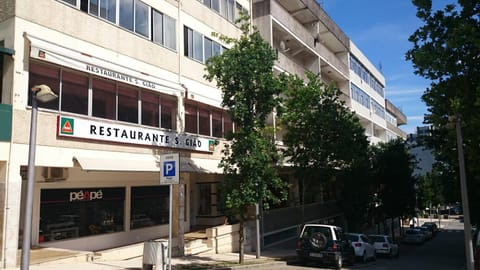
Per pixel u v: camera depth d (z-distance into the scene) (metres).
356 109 41.84
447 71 12.54
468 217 11.99
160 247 11.74
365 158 26.36
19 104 11.49
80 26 13.58
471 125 11.68
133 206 18.02
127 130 14.90
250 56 15.61
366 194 27.78
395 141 39.62
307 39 30.44
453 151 14.85
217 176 24.20
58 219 14.60
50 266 11.98
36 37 11.99
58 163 12.41
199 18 20.08
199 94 19.23
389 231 54.88
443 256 30.16
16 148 11.34
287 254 20.33
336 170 24.16
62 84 12.90
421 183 62.22
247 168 15.40
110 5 14.89
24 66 11.70
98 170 13.05
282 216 25.36
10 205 11.08
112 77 14.36
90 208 15.92
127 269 12.13
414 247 41.31
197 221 24.30
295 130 22.78
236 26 23.25
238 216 16.75
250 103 15.94
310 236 17.80
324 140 22.64
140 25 16.28
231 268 14.31
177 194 17.20
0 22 11.90
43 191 14.14
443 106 12.76
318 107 23.12
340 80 40.28
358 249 21.67
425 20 13.16
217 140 20.23
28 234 8.05
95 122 13.66
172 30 18.14
